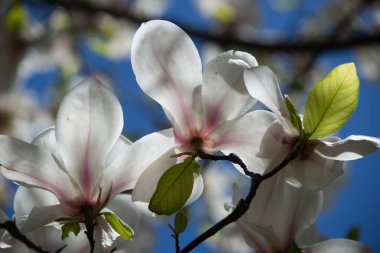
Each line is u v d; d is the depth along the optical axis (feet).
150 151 2.71
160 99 2.75
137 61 2.72
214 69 2.75
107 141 2.68
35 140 2.71
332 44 5.56
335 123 2.68
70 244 2.86
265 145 2.70
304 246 2.83
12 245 2.69
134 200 2.70
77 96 2.65
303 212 2.84
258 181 2.64
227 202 2.83
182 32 2.72
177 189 2.66
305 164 2.69
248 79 2.64
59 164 2.69
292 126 2.69
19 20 5.43
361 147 2.67
